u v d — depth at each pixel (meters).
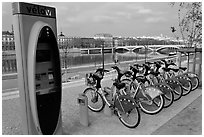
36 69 2.66
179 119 3.73
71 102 5.05
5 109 4.59
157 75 4.96
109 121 3.76
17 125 3.69
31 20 2.53
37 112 2.62
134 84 4.41
